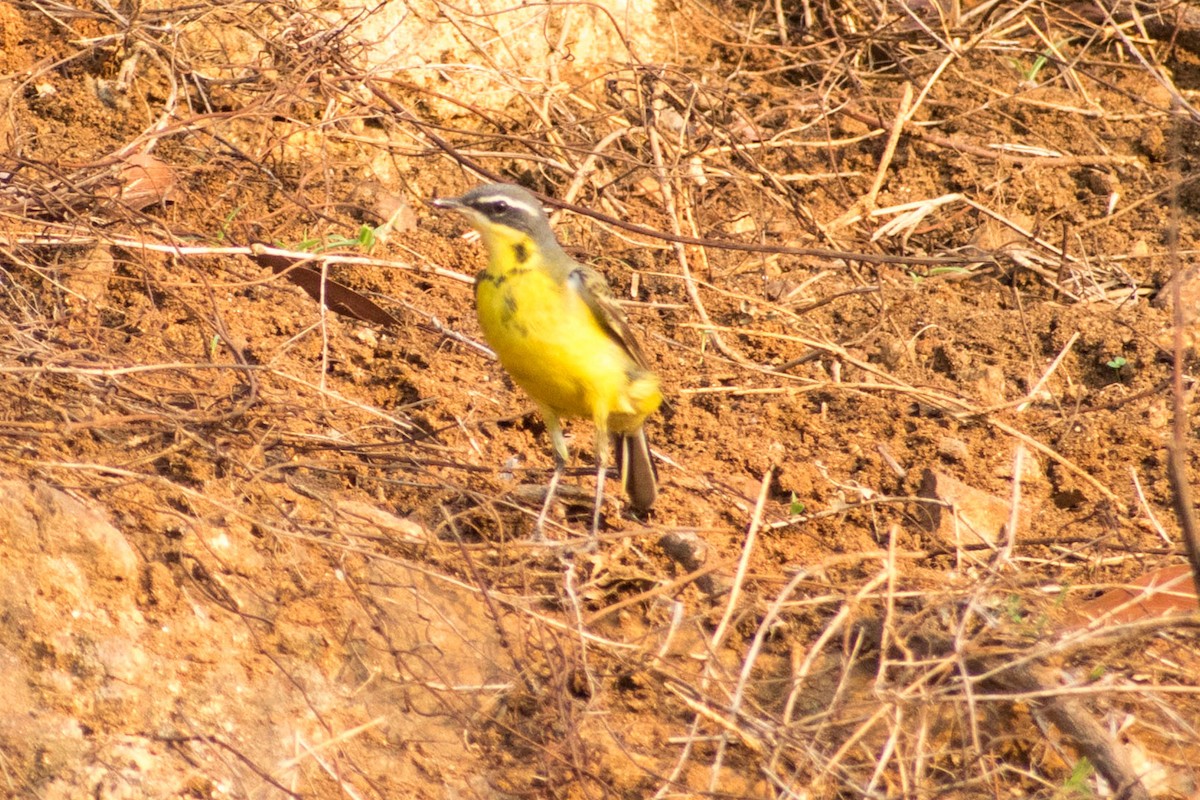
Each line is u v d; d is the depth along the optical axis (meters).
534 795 8.44
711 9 20.31
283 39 15.91
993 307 15.53
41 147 14.58
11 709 8.24
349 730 8.66
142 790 8.00
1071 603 10.18
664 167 15.75
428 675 9.14
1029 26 20.47
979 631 9.58
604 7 18.69
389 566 9.68
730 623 9.88
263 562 9.57
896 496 11.79
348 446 10.98
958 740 9.01
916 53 19.91
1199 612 9.26
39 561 8.82
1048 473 12.49
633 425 11.02
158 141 14.94
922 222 16.91
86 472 9.80
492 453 12.00
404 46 17.16
